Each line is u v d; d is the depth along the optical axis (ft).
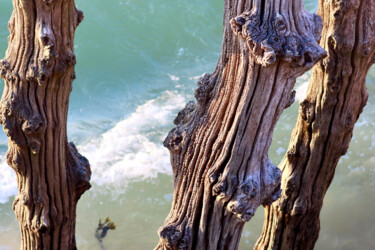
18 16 10.69
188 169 10.94
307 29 9.45
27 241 13.09
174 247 11.25
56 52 10.75
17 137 11.45
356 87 13.61
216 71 10.38
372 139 27.04
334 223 22.27
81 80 32.14
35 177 12.09
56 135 11.82
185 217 11.19
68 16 10.80
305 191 14.99
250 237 21.79
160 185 24.81
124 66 33.60
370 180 24.63
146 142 27.40
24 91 11.16
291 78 9.62
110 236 21.89
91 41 34.53
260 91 9.64
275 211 15.57
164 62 34.60
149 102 30.94
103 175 25.05
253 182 10.25
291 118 28.89
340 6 12.46
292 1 9.26
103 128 28.63
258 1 9.17
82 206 23.38
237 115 9.95
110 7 36.27
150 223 22.72
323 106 13.84
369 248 21.18
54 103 11.46
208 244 11.10
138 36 35.63
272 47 9.04
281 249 16.06
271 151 26.76
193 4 37.60
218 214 10.71
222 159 10.32
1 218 22.89
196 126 10.71
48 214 12.54
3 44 32.91
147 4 37.01
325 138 14.24
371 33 12.84
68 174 12.82
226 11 9.75
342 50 12.99
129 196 24.09
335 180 24.66
